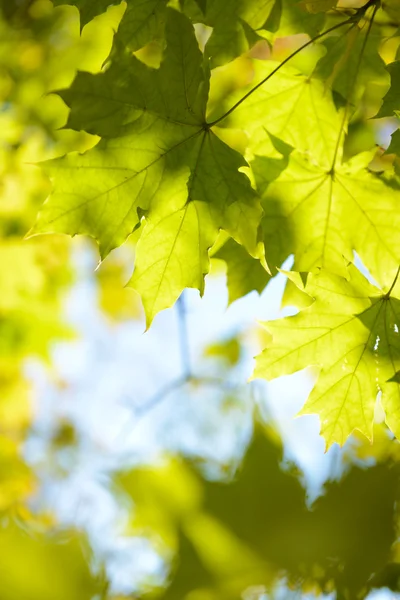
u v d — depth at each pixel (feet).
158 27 2.91
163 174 2.85
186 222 2.87
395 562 1.46
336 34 3.02
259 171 3.04
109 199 2.82
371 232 3.03
